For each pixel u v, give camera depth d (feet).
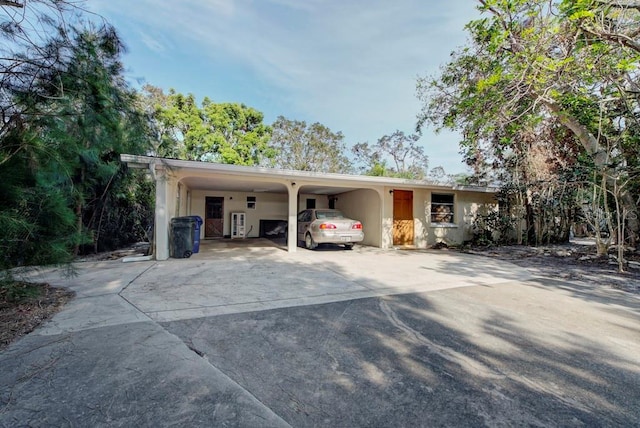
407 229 39.11
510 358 8.98
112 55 14.20
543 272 21.97
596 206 27.20
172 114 60.18
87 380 7.53
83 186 23.95
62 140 11.87
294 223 32.53
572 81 23.98
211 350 9.33
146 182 37.06
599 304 14.25
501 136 32.58
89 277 18.94
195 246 30.32
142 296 14.89
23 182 11.30
